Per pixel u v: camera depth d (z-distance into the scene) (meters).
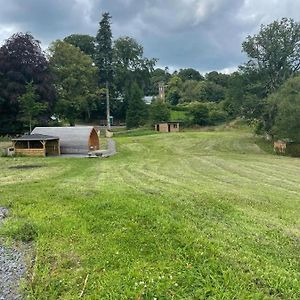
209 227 10.10
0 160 30.88
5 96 46.72
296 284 6.68
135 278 7.07
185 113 78.94
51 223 10.82
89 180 19.00
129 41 85.12
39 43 52.38
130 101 73.69
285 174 23.17
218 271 7.20
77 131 39.16
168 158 32.91
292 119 38.31
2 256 8.76
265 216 11.40
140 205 11.99
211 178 20.59
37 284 7.20
